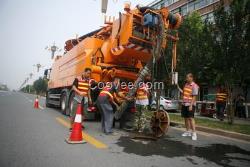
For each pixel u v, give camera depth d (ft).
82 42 35.01
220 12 36.11
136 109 26.35
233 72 35.14
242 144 22.61
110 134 23.71
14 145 17.70
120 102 26.68
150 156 16.57
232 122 37.01
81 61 34.27
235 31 34.24
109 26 31.96
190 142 22.22
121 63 31.27
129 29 27.37
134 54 29.37
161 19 25.31
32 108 49.85
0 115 34.01
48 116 36.35
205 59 46.68
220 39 35.99
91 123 30.96
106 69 30.30
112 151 17.37
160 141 21.93
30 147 17.34
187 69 57.72
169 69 27.30
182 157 16.75
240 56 33.96
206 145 21.24
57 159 14.87
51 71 56.18
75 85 25.68
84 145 18.66
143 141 21.48
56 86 49.21
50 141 19.42
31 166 13.46
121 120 28.58
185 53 59.36
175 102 71.46
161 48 25.16
